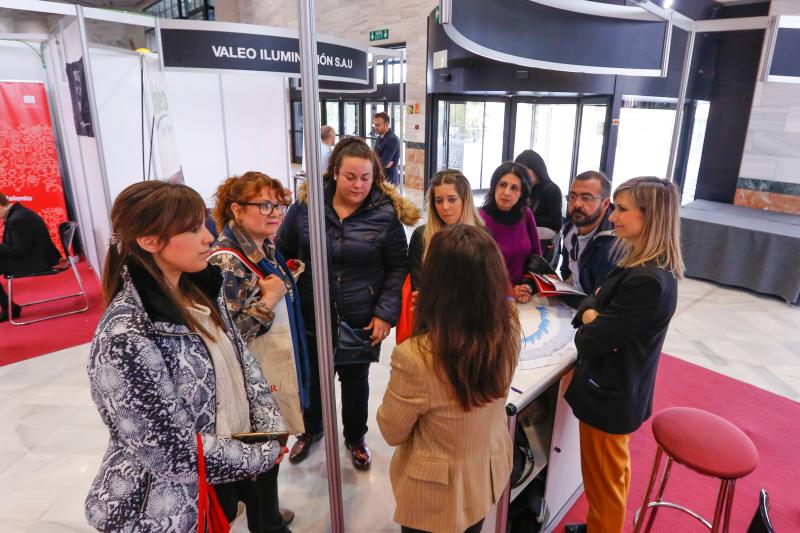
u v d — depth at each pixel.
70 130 4.53
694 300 4.42
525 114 6.18
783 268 4.29
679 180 6.56
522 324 1.80
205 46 3.32
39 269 3.88
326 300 1.12
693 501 2.10
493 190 2.15
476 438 1.09
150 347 0.91
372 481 2.14
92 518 0.97
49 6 2.99
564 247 2.38
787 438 2.53
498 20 1.42
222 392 1.08
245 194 1.45
